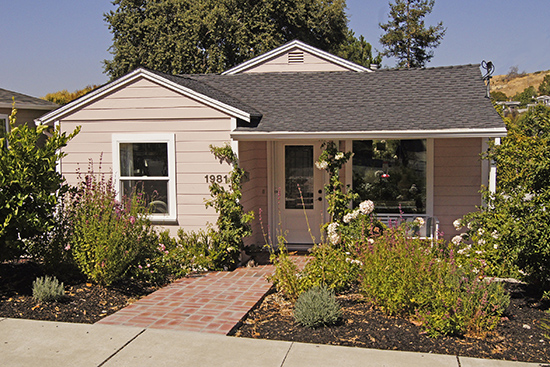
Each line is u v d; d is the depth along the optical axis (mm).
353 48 39344
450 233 10391
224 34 27281
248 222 9602
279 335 5605
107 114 9516
